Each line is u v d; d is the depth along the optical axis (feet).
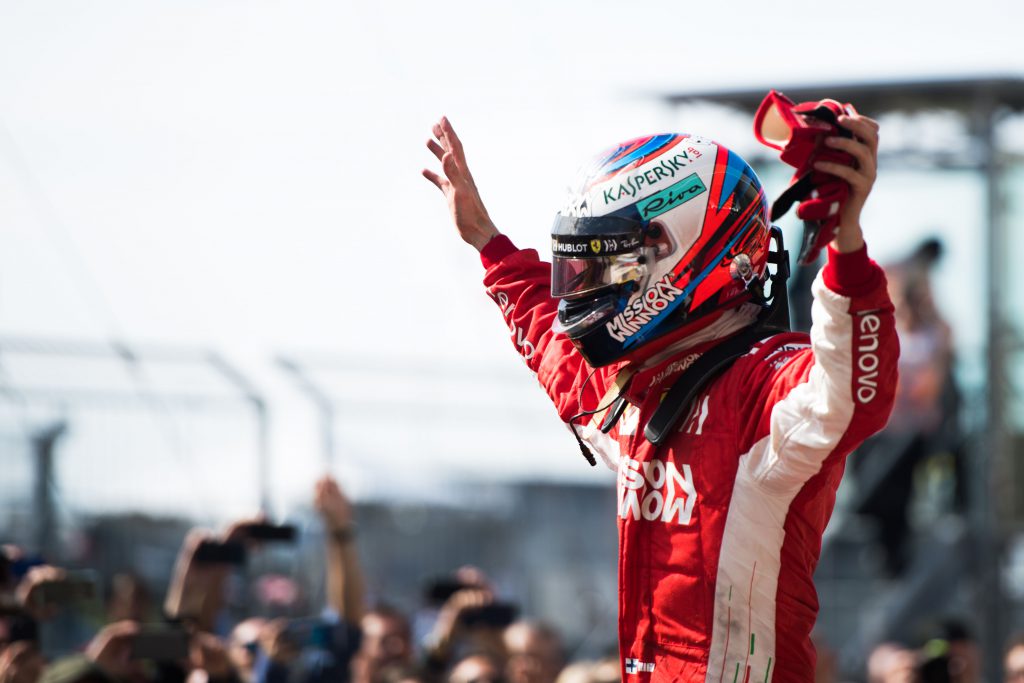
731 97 95.50
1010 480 93.81
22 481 73.67
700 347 25.88
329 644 63.46
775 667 24.36
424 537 89.97
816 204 22.12
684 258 25.53
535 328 30.81
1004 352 94.02
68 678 46.29
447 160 32.68
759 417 24.18
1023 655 68.49
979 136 94.43
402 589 88.89
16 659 48.29
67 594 49.65
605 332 25.99
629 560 25.79
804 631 24.71
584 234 25.85
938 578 94.12
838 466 25.11
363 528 87.76
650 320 25.66
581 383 28.99
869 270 22.22
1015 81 91.56
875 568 100.17
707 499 24.61
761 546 24.21
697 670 24.52
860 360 22.24
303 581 83.46
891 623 93.81
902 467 96.37
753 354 25.08
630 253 25.59
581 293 26.12
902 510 96.48
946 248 96.58
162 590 77.41
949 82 92.07
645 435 25.59
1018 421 94.63
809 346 25.08
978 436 94.89
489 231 32.42
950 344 95.96
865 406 22.38
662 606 25.11
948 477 101.86
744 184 26.16
